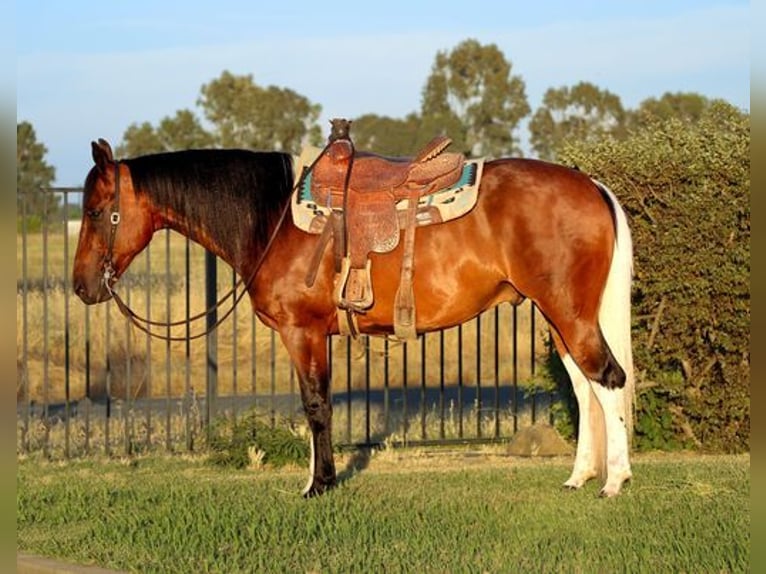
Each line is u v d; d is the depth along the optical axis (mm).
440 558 6258
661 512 7289
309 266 7883
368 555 6332
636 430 10305
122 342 16859
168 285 10391
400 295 7812
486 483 8562
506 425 11984
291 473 9422
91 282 8258
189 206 8164
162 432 11570
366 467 9602
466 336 18219
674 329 10117
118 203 8195
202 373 16062
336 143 8109
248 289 8148
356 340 8297
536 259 7719
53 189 10188
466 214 7770
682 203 9969
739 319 9930
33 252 28312
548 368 10695
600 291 7812
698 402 10242
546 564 6066
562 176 7895
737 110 10352
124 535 6977
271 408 10641
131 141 50438
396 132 50469
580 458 8250
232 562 6262
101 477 9156
